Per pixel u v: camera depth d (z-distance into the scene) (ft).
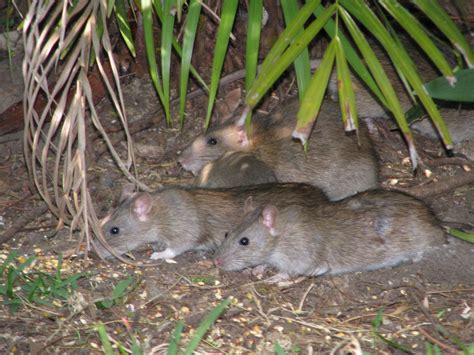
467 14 29.45
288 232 21.54
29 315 18.51
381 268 22.07
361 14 18.93
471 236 21.56
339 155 24.70
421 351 18.15
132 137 27.17
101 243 21.07
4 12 32.50
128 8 28.25
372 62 18.57
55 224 22.91
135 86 28.84
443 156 26.86
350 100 18.17
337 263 21.80
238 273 21.75
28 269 20.47
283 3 19.51
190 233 22.57
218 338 18.40
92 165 25.82
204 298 19.98
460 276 21.36
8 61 28.86
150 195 22.36
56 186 20.98
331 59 18.45
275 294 20.51
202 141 25.89
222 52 19.01
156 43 28.89
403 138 27.37
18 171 25.50
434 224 22.11
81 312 18.78
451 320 19.30
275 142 25.46
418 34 18.93
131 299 19.61
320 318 19.42
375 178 24.99
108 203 24.31
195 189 23.16
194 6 19.44
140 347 17.62
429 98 18.43
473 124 27.04
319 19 18.80
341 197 25.03
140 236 22.35
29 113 20.38
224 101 27.17
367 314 19.62
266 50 28.96
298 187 23.34
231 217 22.88
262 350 18.03
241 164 24.67
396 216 21.81
